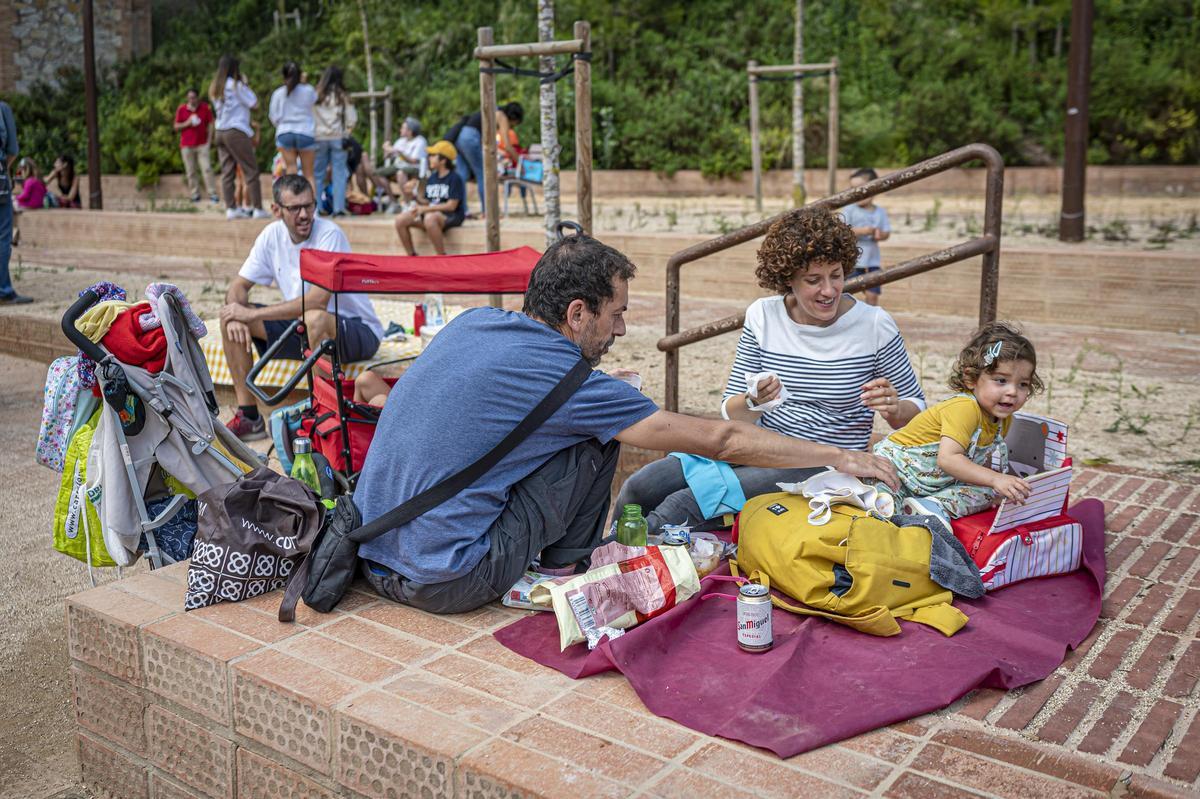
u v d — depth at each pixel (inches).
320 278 180.7
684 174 825.5
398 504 127.8
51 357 367.6
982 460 146.6
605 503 136.7
